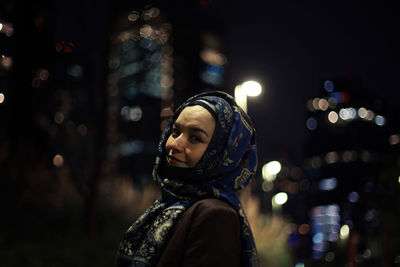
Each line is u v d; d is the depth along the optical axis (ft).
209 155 5.85
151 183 26.55
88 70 24.25
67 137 24.09
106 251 19.58
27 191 22.66
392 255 17.92
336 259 24.84
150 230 5.71
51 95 24.62
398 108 29.12
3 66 22.39
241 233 5.71
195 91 31.71
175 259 5.35
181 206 5.69
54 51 23.41
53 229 20.79
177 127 5.98
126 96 28.25
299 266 27.30
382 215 18.54
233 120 6.05
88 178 22.61
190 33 28.12
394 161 19.57
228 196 5.83
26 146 23.70
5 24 21.77
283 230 29.63
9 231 19.51
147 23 23.93
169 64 28.60
